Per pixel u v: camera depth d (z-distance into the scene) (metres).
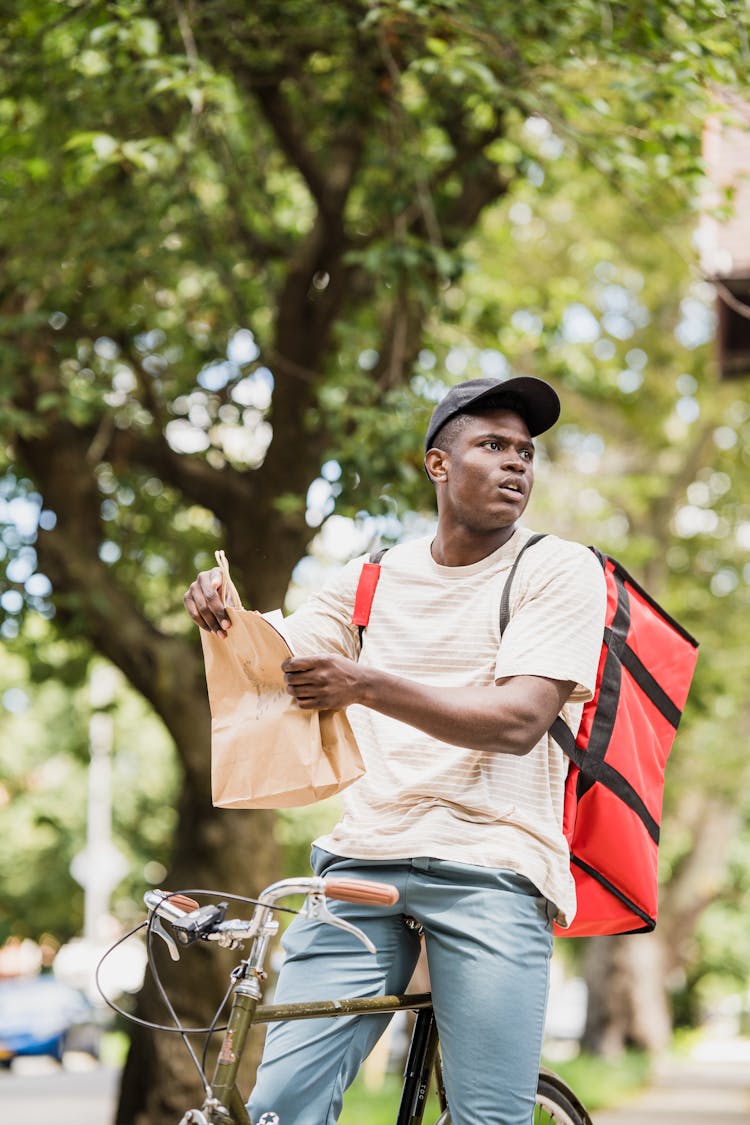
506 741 3.13
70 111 9.16
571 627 3.31
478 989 3.23
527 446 3.55
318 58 10.50
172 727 10.44
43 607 10.97
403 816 3.36
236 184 10.74
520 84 7.79
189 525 12.23
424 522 9.86
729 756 21.12
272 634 3.18
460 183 11.08
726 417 21.16
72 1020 25.47
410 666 3.46
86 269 9.96
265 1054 3.39
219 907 3.03
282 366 10.16
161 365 11.31
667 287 19.20
